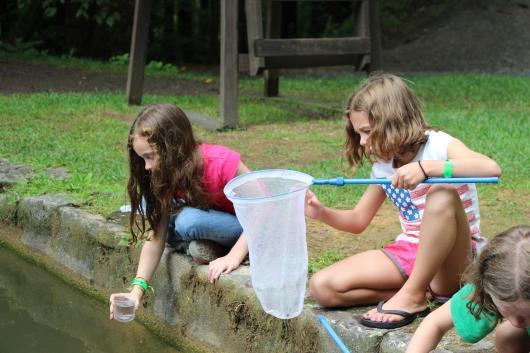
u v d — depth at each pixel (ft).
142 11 31.07
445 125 26.66
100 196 17.16
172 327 13.33
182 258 13.19
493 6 58.18
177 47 58.08
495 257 7.88
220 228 12.72
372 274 10.99
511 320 8.05
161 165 12.18
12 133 24.86
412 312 10.55
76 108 30.30
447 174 10.06
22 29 51.88
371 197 11.92
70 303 15.35
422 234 10.44
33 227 17.16
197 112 30.94
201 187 12.61
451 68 52.39
